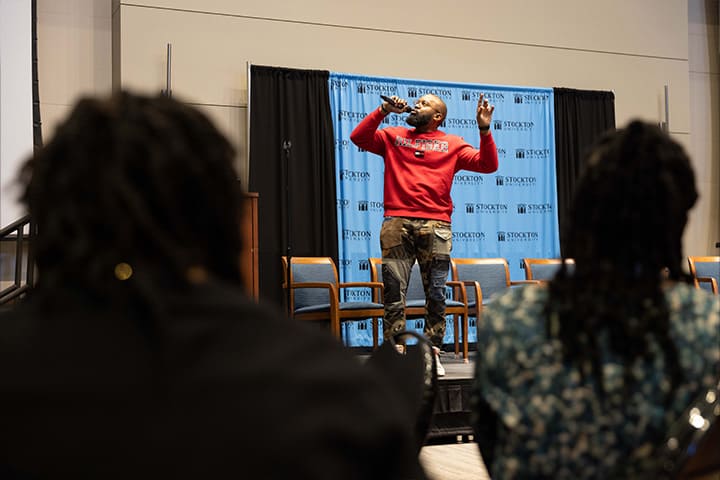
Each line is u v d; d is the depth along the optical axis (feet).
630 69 25.21
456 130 22.56
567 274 3.55
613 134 3.74
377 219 21.63
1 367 1.84
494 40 23.67
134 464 1.75
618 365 3.35
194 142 2.07
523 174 23.18
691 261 21.75
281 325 1.93
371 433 1.80
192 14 20.61
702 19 26.96
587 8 24.80
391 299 14.87
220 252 2.12
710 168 26.68
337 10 22.02
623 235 3.51
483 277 19.71
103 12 20.61
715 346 3.37
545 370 3.40
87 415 1.78
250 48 21.11
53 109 19.97
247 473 1.73
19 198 2.08
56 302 1.92
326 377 1.82
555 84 24.29
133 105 2.06
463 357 18.70
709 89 26.89
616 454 3.33
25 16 18.61
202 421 1.77
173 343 1.82
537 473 3.39
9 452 1.79
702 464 3.03
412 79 22.25
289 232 16.66
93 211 1.93
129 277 1.93
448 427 14.94
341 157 21.42
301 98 21.07
